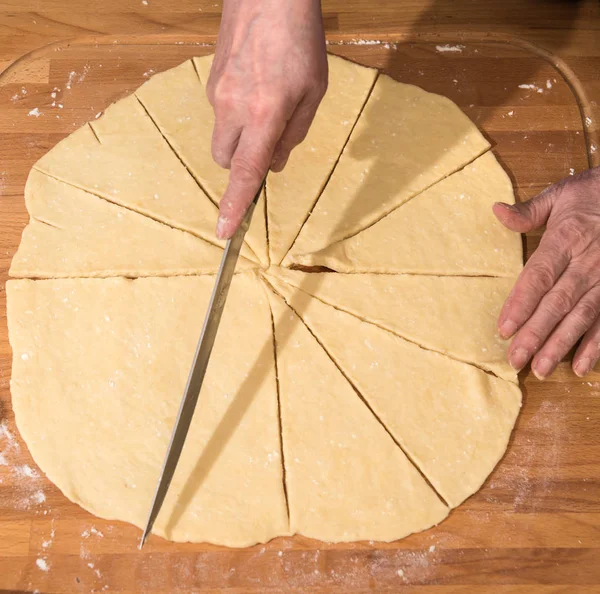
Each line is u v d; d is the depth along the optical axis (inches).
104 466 28.2
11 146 33.2
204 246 31.1
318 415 28.9
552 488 28.7
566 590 27.6
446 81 34.7
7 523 27.8
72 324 30.0
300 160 32.6
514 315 29.1
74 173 32.4
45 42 35.0
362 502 28.0
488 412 29.2
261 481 28.1
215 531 27.5
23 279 30.7
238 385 29.2
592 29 35.6
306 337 30.0
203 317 30.1
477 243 31.4
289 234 31.4
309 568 27.5
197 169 32.4
